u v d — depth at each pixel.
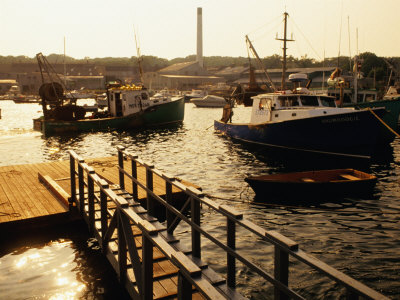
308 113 19.05
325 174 12.39
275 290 3.43
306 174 12.27
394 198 11.48
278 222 9.54
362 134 17.16
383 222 9.48
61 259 7.17
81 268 6.83
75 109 32.34
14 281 6.37
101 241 6.64
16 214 8.25
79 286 6.23
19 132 31.73
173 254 3.49
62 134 29.84
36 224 8.15
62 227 8.42
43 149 23.16
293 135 18.97
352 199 11.30
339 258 7.45
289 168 16.83
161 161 18.47
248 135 22.72
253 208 10.65
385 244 8.11
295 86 21.72
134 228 6.93
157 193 9.66
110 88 34.44
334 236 8.60
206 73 129.75
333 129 17.55
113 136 28.77
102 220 6.79
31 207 8.71
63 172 12.63
